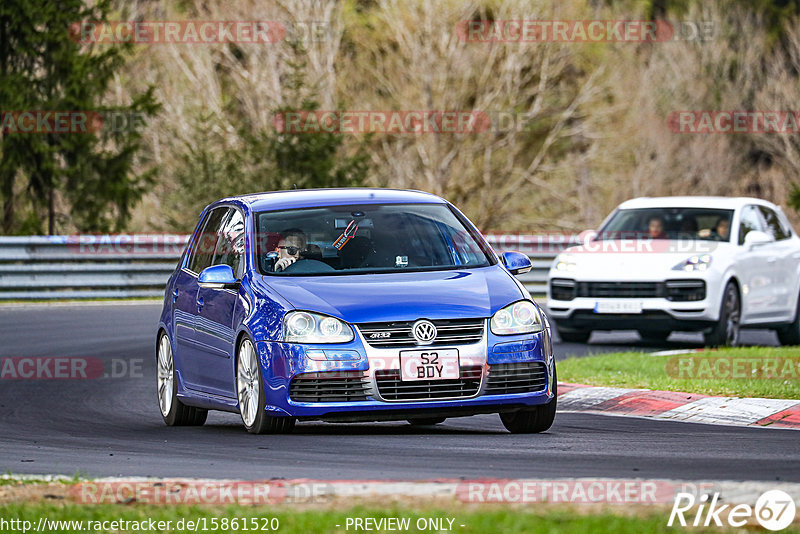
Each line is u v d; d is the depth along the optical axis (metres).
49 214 114.88
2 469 28.38
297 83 121.56
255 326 33.34
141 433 36.66
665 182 177.88
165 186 146.25
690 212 64.94
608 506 21.33
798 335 67.62
